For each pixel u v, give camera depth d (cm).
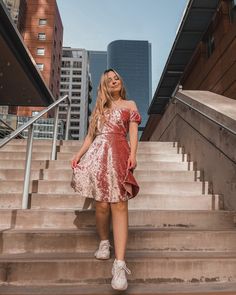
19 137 947
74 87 13875
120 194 280
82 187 294
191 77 1384
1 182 477
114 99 329
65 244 344
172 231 354
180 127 682
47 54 6581
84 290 285
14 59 891
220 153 458
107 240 316
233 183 414
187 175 529
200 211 401
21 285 298
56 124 607
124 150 296
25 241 343
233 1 991
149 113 2022
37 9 6806
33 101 1202
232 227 391
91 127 321
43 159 607
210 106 498
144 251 344
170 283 305
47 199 431
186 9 1109
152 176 527
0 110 4647
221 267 312
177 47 1300
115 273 272
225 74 955
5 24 768
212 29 1129
